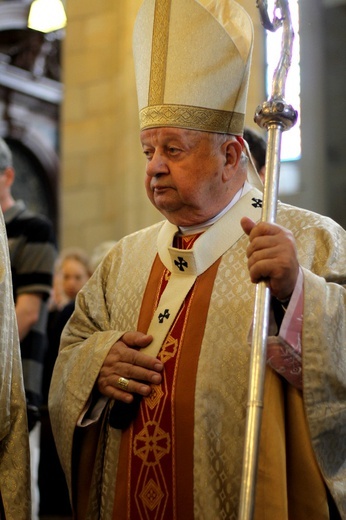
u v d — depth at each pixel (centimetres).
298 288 290
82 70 932
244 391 300
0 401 309
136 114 880
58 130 1767
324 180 984
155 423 307
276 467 288
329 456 295
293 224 324
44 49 1695
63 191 941
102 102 921
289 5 302
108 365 318
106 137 920
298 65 993
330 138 983
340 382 291
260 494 286
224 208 326
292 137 1000
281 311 299
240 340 306
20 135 1708
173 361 312
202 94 314
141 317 329
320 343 290
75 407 321
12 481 312
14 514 309
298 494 294
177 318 319
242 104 323
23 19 1639
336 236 318
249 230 286
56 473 559
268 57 779
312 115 991
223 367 304
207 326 312
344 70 980
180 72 315
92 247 919
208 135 314
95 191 923
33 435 510
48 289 474
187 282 323
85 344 330
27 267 471
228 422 299
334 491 290
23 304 463
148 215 870
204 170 313
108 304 344
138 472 307
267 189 287
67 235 932
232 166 323
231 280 317
